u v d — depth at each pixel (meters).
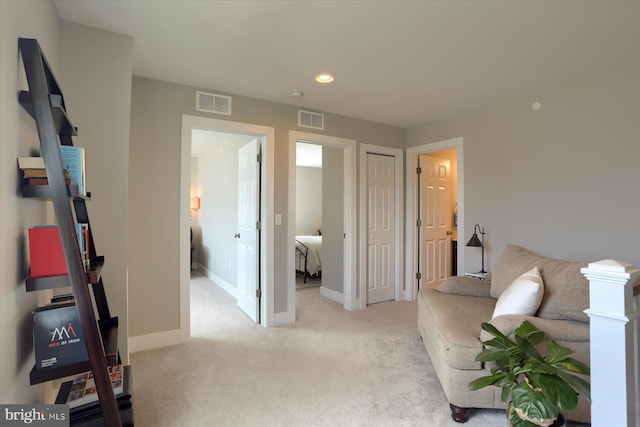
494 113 3.54
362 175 4.16
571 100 2.95
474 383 1.49
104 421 1.32
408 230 4.55
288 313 3.56
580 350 1.76
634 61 2.54
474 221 3.71
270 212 3.45
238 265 4.26
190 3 1.87
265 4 1.87
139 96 2.85
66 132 1.71
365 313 3.91
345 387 2.23
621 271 1.18
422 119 4.12
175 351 2.80
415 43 2.29
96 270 1.49
